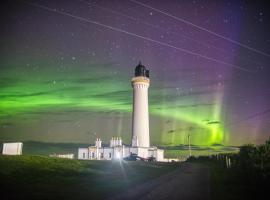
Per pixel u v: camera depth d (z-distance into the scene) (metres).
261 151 26.55
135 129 77.00
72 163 31.17
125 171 29.92
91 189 16.70
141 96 78.69
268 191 16.31
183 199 13.91
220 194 15.70
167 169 35.91
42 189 16.16
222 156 48.94
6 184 17.12
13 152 39.28
